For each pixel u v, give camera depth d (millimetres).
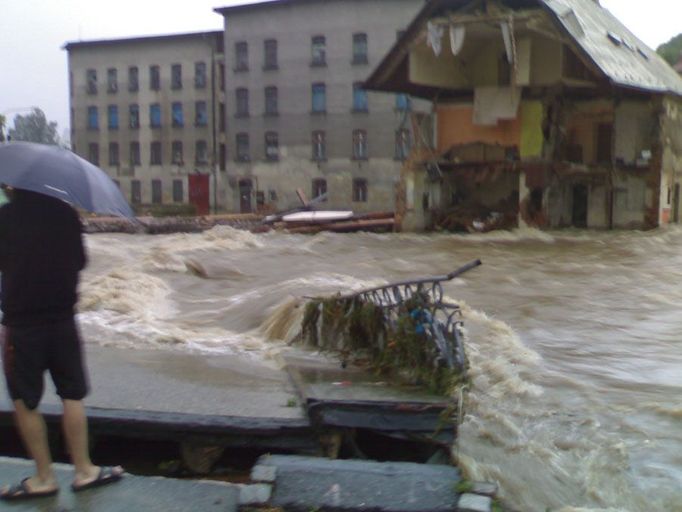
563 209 31172
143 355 8258
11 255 4449
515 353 8891
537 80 29266
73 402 4750
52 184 4395
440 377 6016
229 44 52344
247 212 53281
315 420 5605
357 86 32250
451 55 30969
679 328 10750
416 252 22016
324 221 30719
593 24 31984
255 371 7383
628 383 7848
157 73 57281
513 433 6215
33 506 4613
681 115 32406
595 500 5109
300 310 9445
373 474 4930
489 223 29797
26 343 4480
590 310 12141
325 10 48969
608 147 30719
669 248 22984
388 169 48594
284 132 51125
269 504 4668
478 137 32031
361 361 7379
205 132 56094
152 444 6191
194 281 15125
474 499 4652
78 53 59812
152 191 58406
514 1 27859
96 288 12672
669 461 5754
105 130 59656
